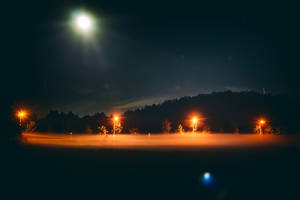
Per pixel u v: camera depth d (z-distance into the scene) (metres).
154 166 10.38
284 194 6.88
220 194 6.83
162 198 6.57
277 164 10.71
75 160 11.83
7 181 8.22
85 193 7.01
